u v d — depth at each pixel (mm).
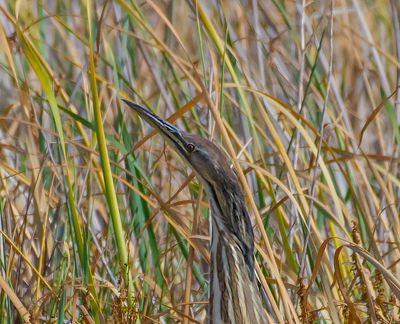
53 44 14164
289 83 11992
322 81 12688
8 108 11820
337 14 14758
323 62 12672
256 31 12164
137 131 11945
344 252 10984
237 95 12094
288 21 12414
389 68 14992
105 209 11797
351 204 12086
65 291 9367
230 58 11617
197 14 10172
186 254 10406
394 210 10742
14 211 11078
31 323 9117
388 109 11766
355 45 14234
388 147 13703
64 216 10766
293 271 10039
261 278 9281
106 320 9875
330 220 11016
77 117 10336
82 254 9391
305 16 12609
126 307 9352
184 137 9195
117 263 10359
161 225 11922
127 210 11656
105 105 12531
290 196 9578
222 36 12344
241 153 10703
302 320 9328
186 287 9648
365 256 9039
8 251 10945
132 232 11148
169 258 11383
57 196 11320
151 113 9320
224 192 9023
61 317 9078
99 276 10188
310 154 11570
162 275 10227
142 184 10164
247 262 9047
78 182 11211
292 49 14055
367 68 14141
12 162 12039
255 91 10539
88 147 10805
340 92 14094
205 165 9062
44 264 10336
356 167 11195
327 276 10094
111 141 10484
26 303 10023
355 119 14281
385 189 10766
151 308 10008
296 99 11695
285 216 11008
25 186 11945
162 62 13125
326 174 10266
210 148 9125
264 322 9062
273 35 13867
